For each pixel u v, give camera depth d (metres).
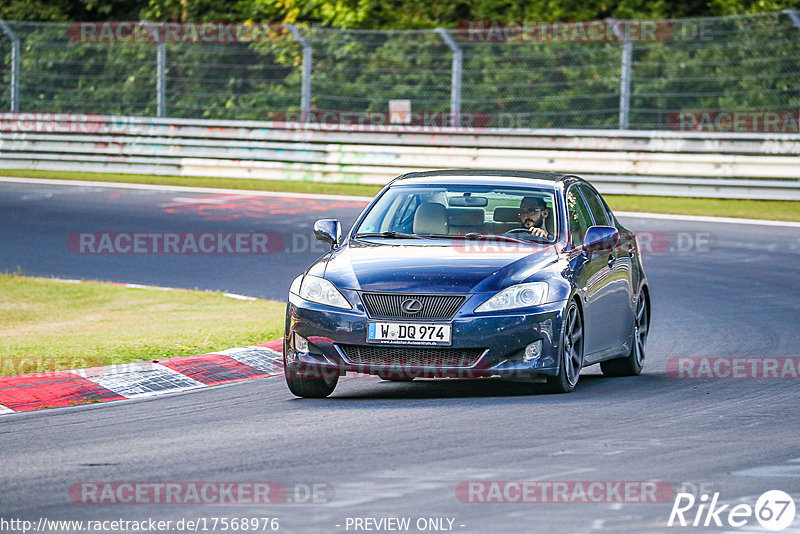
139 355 37.09
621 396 31.89
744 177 81.56
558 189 35.84
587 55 99.12
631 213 76.50
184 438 26.66
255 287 56.38
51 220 75.62
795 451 24.84
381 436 26.45
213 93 103.12
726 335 43.88
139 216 76.50
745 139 81.38
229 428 27.77
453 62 90.00
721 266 60.16
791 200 79.50
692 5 113.69
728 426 27.53
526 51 100.31
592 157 84.25
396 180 37.25
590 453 24.56
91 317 48.34
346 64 103.81
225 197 83.69
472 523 19.59
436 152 88.00
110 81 109.69
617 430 26.98
